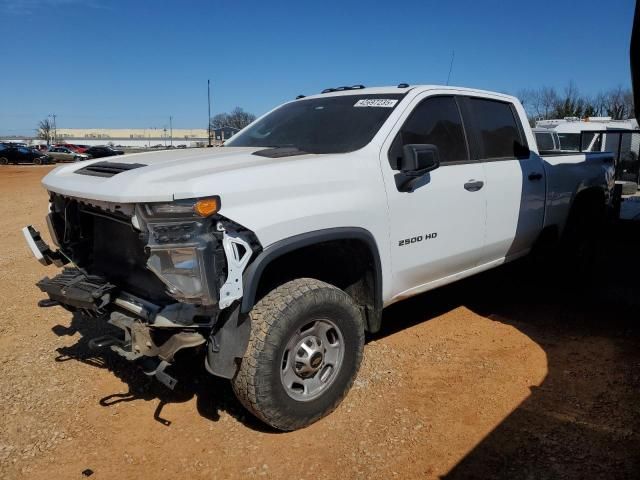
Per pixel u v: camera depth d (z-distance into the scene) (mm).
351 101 4375
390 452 3156
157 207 2840
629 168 10430
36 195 17297
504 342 4676
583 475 2924
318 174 3355
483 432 3336
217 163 3326
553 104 45656
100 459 3127
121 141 123312
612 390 3805
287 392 3221
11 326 5070
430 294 6012
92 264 3678
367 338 4762
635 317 5273
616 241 8375
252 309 3152
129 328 3092
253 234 2971
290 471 3012
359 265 3701
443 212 4145
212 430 3398
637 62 3562
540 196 5238
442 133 4340
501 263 5098
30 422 3475
